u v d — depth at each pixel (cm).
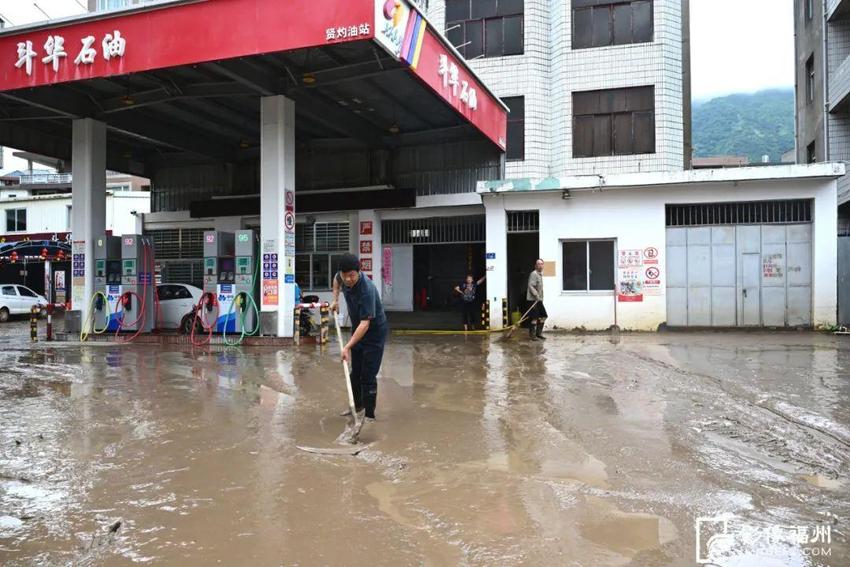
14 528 331
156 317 1383
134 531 325
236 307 1222
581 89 1658
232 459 445
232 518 340
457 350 1076
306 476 407
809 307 1330
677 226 1391
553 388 702
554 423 541
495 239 1445
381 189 1661
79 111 1344
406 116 1503
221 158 1823
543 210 1427
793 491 376
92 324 1350
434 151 1683
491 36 1733
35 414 593
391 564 287
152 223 1958
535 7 1700
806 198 1312
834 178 1287
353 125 1511
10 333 1628
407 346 1148
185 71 1177
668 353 983
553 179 1387
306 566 286
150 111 1469
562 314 1419
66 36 1070
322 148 1778
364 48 1086
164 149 1892
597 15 1664
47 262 2783
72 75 1070
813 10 1953
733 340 1163
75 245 1371
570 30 1670
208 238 1256
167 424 549
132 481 401
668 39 1620
